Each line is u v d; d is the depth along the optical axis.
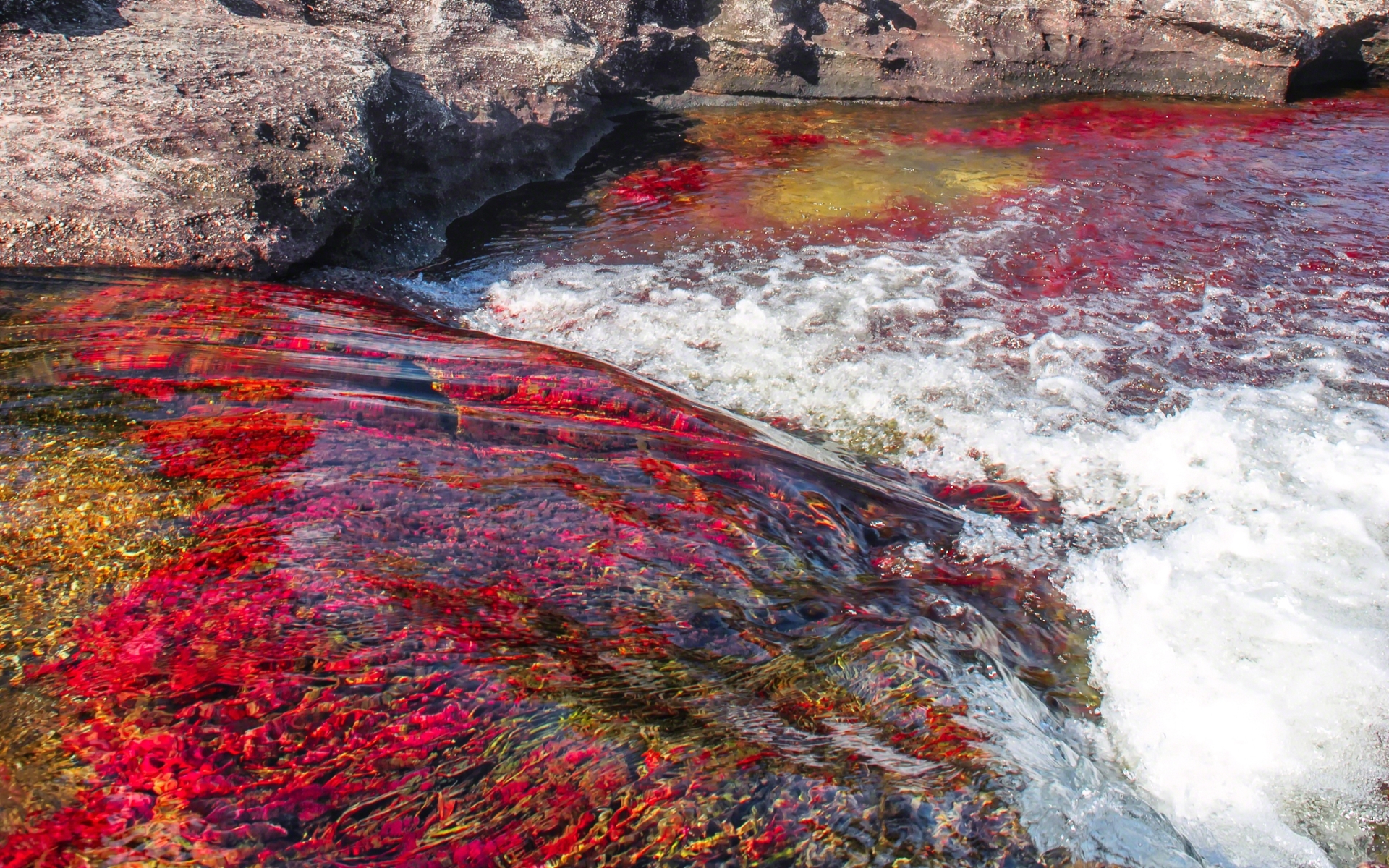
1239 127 8.97
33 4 5.90
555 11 8.46
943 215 6.97
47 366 3.82
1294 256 6.30
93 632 2.33
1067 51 10.00
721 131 8.92
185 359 4.03
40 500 2.87
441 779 1.99
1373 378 4.96
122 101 5.45
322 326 4.68
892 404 4.83
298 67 6.14
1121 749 2.92
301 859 1.80
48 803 1.87
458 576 2.72
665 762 2.07
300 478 3.12
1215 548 3.79
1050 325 5.52
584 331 5.47
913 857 1.94
